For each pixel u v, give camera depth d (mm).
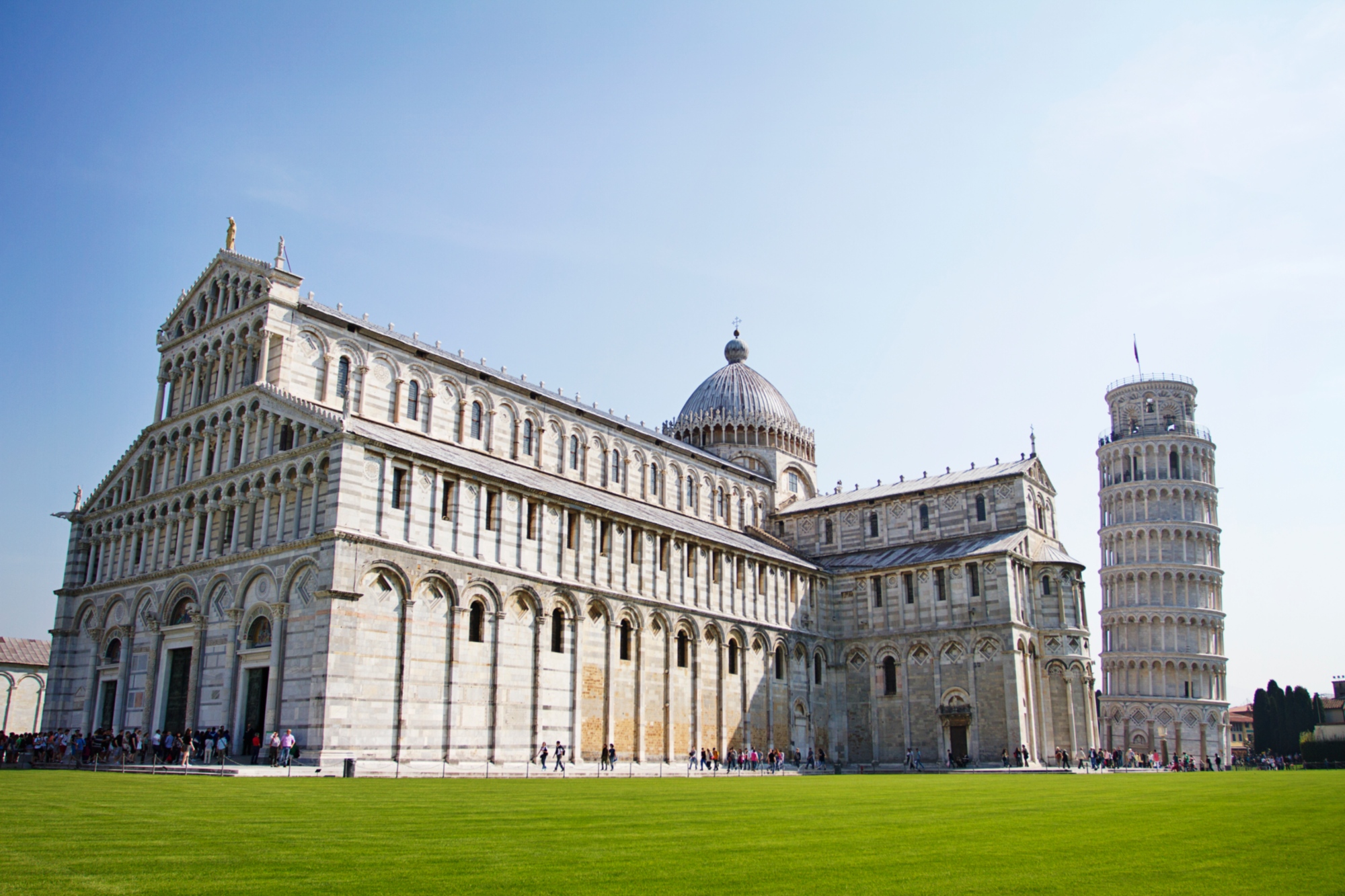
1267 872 16562
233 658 58844
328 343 69875
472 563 61219
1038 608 92000
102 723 68750
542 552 67188
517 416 84250
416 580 57750
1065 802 34531
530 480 71562
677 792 40375
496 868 16312
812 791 42250
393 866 16359
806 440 121562
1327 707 165750
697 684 79188
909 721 91688
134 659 67500
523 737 62625
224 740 55250
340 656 53062
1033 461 99562
